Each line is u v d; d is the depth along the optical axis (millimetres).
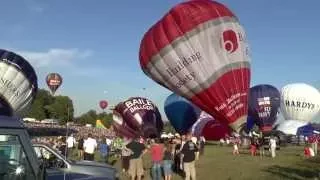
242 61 20078
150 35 21016
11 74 26219
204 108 20516
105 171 10031
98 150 29969
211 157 33344
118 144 32281
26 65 27156
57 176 8773
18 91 26641
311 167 24547
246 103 20141
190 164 17344
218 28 19828
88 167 9992
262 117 49469
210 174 21500
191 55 19797
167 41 20156
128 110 35938
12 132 5230
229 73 19766
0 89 26078
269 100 49312
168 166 17625
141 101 36594
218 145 53625
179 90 20672
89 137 21234
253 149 36812
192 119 46969
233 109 19922
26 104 27484
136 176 18062
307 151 34969
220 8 20297
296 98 63000
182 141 20656
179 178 19203
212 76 19734
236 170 23156
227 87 19766
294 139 59312
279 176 20406
